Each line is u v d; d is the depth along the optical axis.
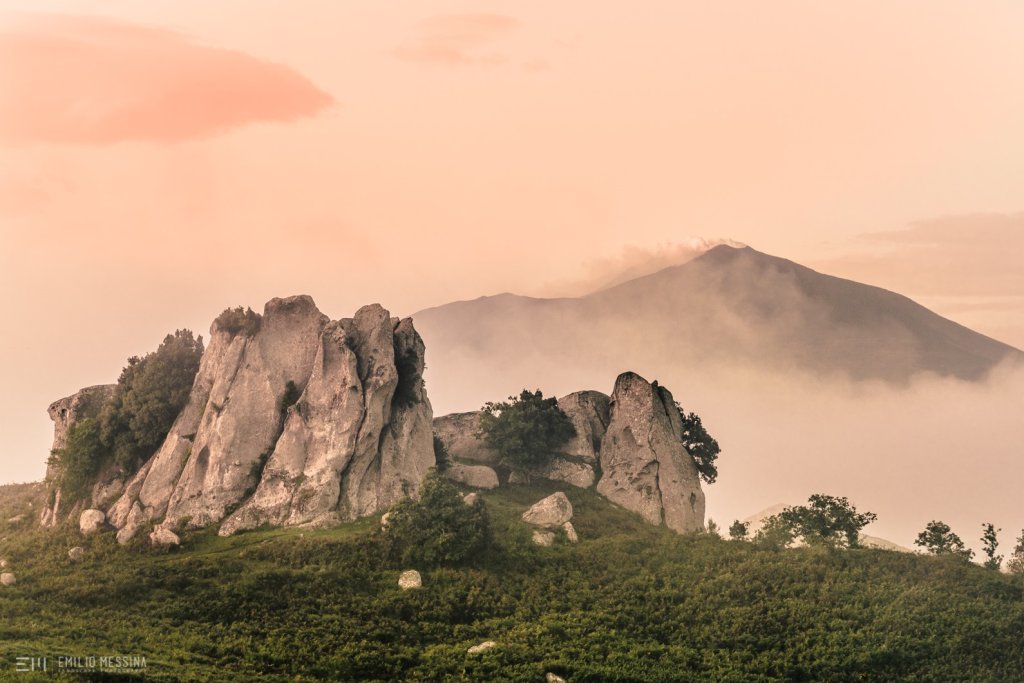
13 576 100.50
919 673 95.62
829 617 104.25
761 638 99.94
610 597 105.75
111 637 88.75
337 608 97.06
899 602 106.75
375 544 106.75
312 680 85.06
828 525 125.44
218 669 84.69
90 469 119.31
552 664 91.19
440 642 95.06
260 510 112.38
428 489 110.00
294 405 119.19
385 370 122.50
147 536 108.62
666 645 98.00
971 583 112.06
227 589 97.81
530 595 104.50
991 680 95.00
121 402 122.81
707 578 111.44
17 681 77.00
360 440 117.75
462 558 106.88
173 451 117.19
